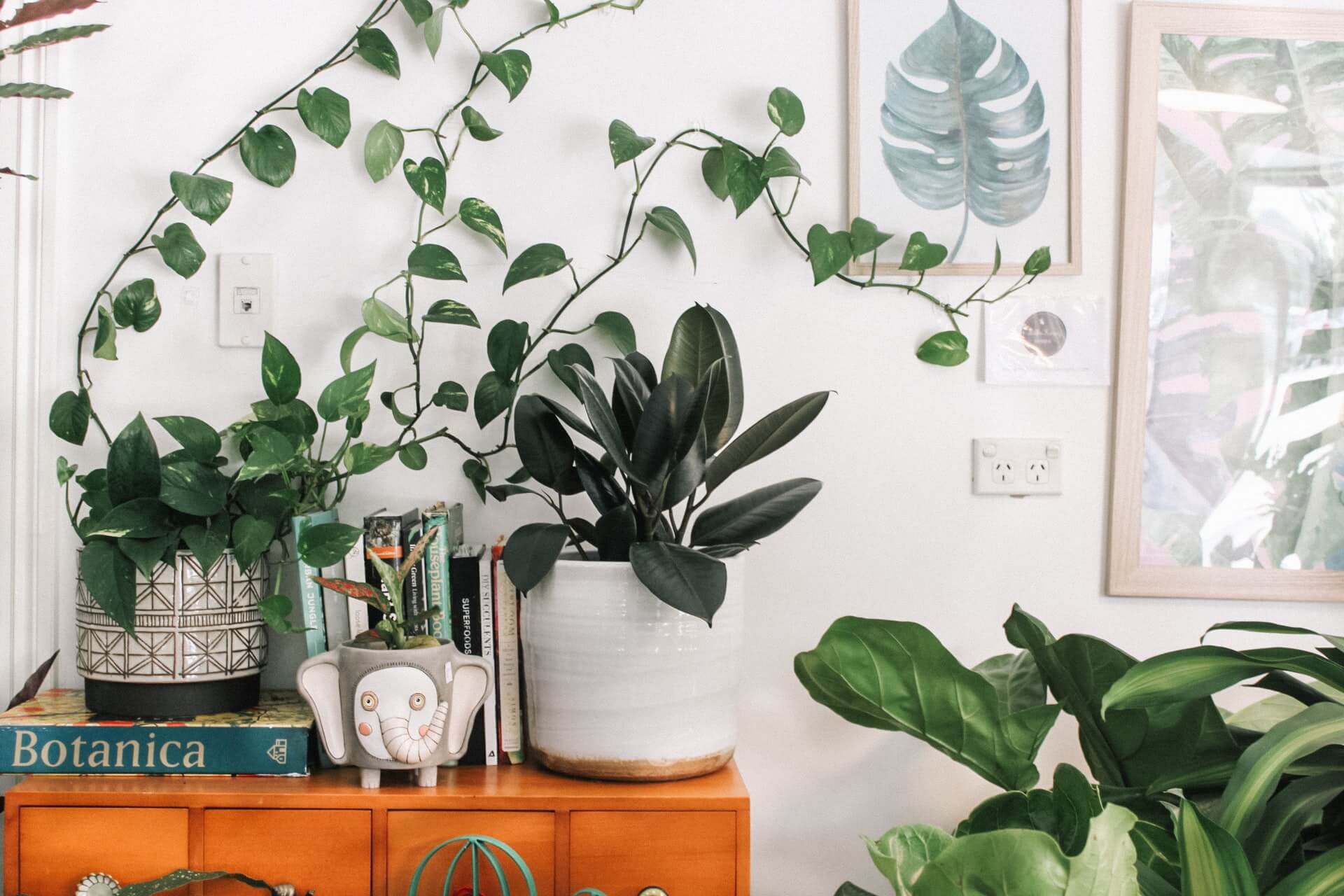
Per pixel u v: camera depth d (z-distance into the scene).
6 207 1.33
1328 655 1.22
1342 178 1.43
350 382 1.19
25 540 1.33
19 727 1.09
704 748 1.11
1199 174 1.43
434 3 1.39
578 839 1.06
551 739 1.12
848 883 1.16
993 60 1.42
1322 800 0.91
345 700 1.08
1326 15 1.43
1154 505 1.42
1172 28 1.42
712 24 1.41
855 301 1.41
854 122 1.40
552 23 1.37
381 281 1.38
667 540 1.17
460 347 1.38
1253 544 1.42
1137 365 1.41
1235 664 0.96
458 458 1.37
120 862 1.05
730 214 1.40
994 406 1.42
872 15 1.41
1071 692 1.13
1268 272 1.43
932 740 1.10
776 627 1.40
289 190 1.37
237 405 1.36
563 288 1.39
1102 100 1.43
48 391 1.34
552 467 1.17
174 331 1.36
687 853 1.07
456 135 1.38
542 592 1.12
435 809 1.06
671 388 1.06
